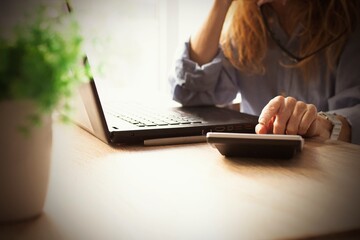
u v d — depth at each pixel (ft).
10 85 0.93
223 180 1.41
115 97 3.67
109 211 1.12
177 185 1.35
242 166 1.60
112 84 1.26
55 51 0.93
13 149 1.00
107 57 1.12
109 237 0.96
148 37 5.72
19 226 1.02
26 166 1.02
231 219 1.07
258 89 4.02
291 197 1.24
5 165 1.00
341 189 1.33
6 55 0.90
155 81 5.75
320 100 3.86
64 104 0.98
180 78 3.28
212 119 2.39
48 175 1.08
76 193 1.27
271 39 3.92
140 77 5.20
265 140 1.64
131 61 1.18
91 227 1.01
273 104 2.17
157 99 3.59
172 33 5.96
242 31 3.86
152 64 5.78
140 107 2.97
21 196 1.03
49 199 1.21
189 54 3.58
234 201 1.21
